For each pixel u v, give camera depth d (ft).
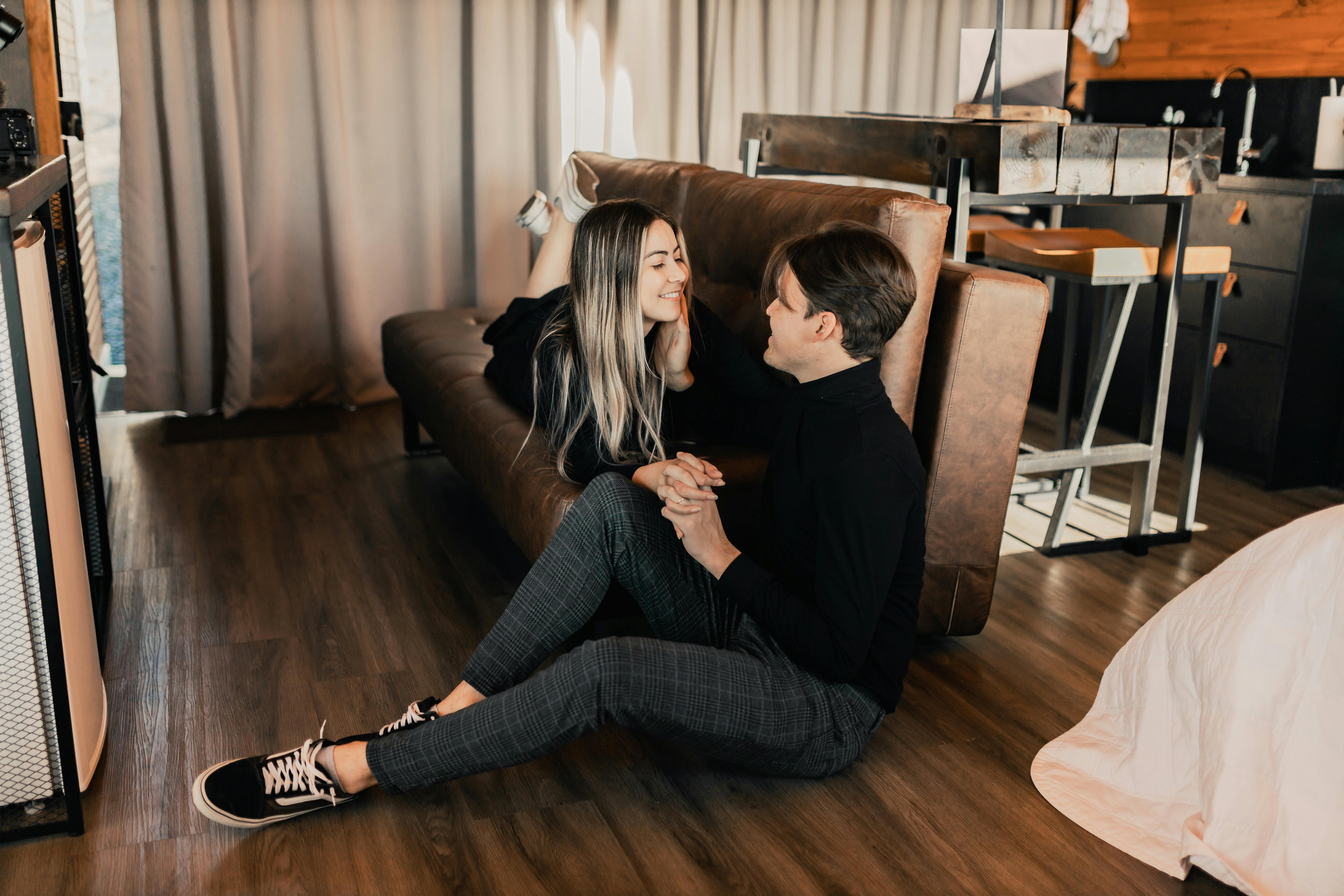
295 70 11.46
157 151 11.08
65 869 4.61
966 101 8.50
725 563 4.65
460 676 6.44
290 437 11.23
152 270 11.32
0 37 5.56
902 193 5.90
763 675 4.70
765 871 4.70
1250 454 10.55
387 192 12.17
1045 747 5.59
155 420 11.68
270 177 11.52
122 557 8.07
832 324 4.42
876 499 4.38
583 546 5.00
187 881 4.55
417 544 8.50
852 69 13.82
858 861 4.77
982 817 5.10
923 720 5.96
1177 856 4.75
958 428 6.23
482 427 7.13
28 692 4.70
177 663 6.48
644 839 4.90
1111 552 8.64
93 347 11.98
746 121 10.63
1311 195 9.59
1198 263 8.30
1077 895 4.57
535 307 7.05
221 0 10.77
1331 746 4.36
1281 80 11.10
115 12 10.59
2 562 4.52
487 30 11.89
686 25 12.80
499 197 12.44
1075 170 7.46
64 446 5.12
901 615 4.91
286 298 12.03
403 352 9.69
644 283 5.50
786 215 6.58
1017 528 9.11
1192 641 4.91
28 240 4.72
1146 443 8.48
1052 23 14.28
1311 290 9.84
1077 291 9.62
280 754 4.92
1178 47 12.44
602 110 12.87
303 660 6.57
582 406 5.80
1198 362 8.60
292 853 4.75
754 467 6.18
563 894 4.53
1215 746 4.65
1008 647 6.90
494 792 5.23
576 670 4.47
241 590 7.56
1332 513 4.52
